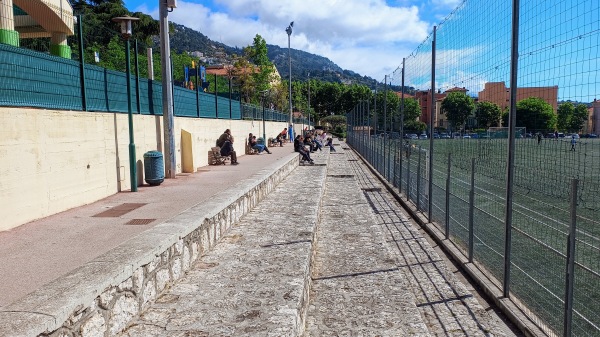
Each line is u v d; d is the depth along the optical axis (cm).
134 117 1009
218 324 357
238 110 2205
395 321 450
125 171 957
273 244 607
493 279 608
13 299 338
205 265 518
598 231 839
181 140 1327
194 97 1525
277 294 420
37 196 648
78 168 764
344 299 508
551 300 546
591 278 620
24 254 464
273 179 1206
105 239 529
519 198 1224
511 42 505
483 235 804
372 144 2277
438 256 757
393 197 1412
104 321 322
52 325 260
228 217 691
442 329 479
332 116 8706
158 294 419
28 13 1148
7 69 597
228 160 1803
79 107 786
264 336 334
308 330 432
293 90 7500
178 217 548
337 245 741
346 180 1744
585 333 450
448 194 819
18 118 607
